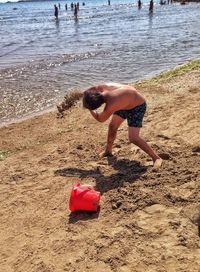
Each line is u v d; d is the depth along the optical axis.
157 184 1.74
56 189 1.85
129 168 1.96
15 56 6.75
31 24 14.59
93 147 2.32
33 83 4.60
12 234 1.57
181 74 3.85
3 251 1.48
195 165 1.88
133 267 1.30
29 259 1.41
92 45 7.57
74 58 6.17
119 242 1.41
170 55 5.92
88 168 2.04
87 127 2.74
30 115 3.43
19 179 2.02
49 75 4.99
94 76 4.79
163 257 1.32
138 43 7.43
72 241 1.46
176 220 1.49
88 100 1.82
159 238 1.41
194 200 1.59
